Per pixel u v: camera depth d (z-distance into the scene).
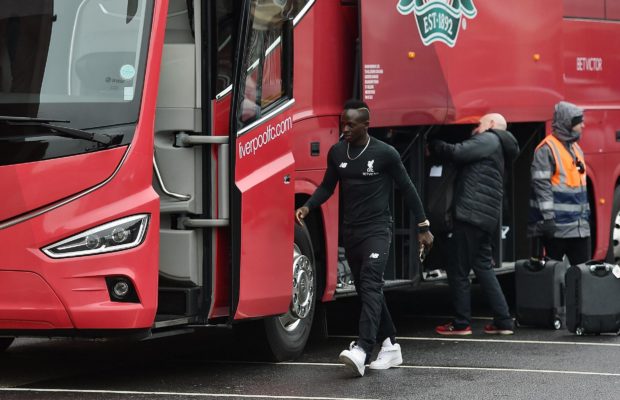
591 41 33.25
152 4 19.50
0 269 18.77
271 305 21.89
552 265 28.14
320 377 21.55
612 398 19.80
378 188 22.02
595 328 26.97
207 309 20.70
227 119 20.97
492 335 27.30
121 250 19.03
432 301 33.84
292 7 22.80
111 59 19.25
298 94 24.08
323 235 24.88
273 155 22.00
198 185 20.64
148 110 19.34
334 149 22.30
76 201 18.80
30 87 19.00
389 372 22.16
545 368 22.70
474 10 28.30
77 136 18.81
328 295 25.06
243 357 23.30
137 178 19.22
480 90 28.44
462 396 19.89
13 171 18.69
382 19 25.33
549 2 30.83
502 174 27.16
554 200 28.86
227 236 21.02
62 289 18.75
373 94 25.05
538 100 30.47
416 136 27.28
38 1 19.30
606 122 33.78
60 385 20.45
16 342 25.42
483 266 27.23
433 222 27.16
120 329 19.12
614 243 34.50
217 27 20.61
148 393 19.72
